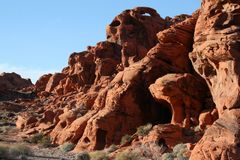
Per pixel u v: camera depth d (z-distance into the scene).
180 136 30.16
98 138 35.31
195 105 33.19
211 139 22.78
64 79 66.62
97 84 53.03
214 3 28.86
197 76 35.91
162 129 30.45
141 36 57.44
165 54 37.72
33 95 77.06
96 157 30.03
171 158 27.16
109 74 54.94
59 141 39.75
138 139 32.38
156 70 37.50
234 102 24.20
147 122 36.53
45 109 56.44
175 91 33.22
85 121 38.72
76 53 68.81
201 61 29.02
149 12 59.72
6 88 81.12
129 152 28.98
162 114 37.00
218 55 26.33
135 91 37.09
